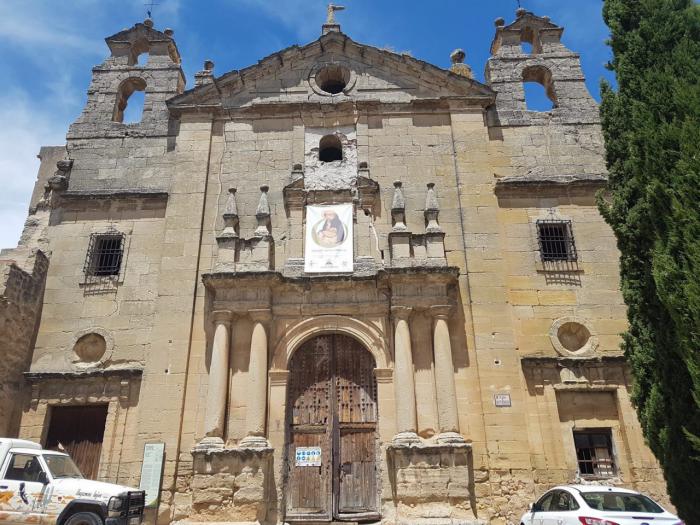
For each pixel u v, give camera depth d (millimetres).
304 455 17203
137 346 18500
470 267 19062
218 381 17141
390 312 18188
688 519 12273
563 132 21547
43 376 18000
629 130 14844
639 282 14289
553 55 23047
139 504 13320
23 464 13195
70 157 21547
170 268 19109
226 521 15656
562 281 19125
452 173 20672
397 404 17000
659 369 13242
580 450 17469
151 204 20609
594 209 20156
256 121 21562
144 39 24125
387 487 16375
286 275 18781
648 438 13617
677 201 11195
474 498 16344
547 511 12766
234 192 20203
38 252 19344
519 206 20219
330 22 23266
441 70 21844
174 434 16969
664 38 14594
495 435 17016
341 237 19344
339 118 21438
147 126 22000
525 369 17922
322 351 18391
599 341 18359
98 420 18047
